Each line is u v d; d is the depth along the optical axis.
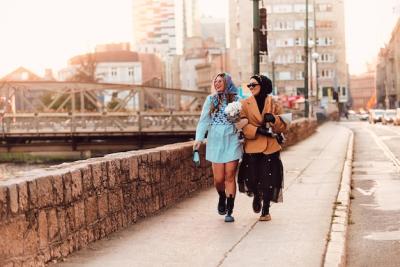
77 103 107.81
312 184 14.45
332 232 8.47
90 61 134.62
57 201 6.95
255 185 9.33
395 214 10.84
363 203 12.36
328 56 141.62
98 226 8.05
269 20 138.75
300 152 27.00
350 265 7.31
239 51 134.25
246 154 9.33
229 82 9.31
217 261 6.81
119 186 8.85
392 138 41.84
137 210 9.52
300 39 139.12
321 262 6.73
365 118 124.25
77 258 6.99
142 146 56.75
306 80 55.84
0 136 54.50
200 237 8.16
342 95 141.88
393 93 152.38
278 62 138.38
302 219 9.52
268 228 8.77
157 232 8.54
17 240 6.03
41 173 6.99
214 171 9.38
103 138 56.25
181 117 55.25
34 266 6.33
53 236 6.81
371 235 9.02
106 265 6.66
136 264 6.70
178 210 10.55
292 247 7.50
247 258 6.94
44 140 57.44
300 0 138.75
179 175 11.91
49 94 107.00
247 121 9.14
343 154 25.41
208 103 9.32
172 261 6.83
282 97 81.06
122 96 191.62
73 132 54.56
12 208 5.95
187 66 197.75
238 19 135.88
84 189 7.68
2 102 60.31
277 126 9.15
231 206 9.33
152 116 55.03
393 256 7.69
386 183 15.81
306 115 55.28
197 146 9.34
